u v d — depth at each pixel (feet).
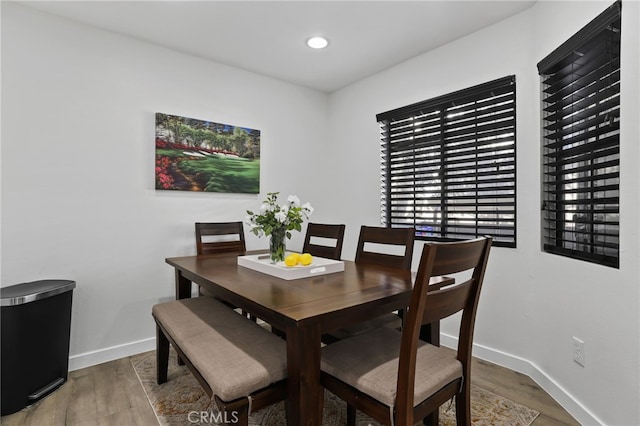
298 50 8.84
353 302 4.22
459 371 4.34
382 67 9.93
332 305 4.09
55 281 6.93
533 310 6.87
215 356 4.44
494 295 7.61
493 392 6.39
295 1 6.75
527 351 7.02
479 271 4.36
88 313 7.59
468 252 3.99
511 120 7.43
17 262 6.80
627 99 4.54
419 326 3.53
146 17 7.30
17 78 6.79
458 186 8.53
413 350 3.53
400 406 3.58
